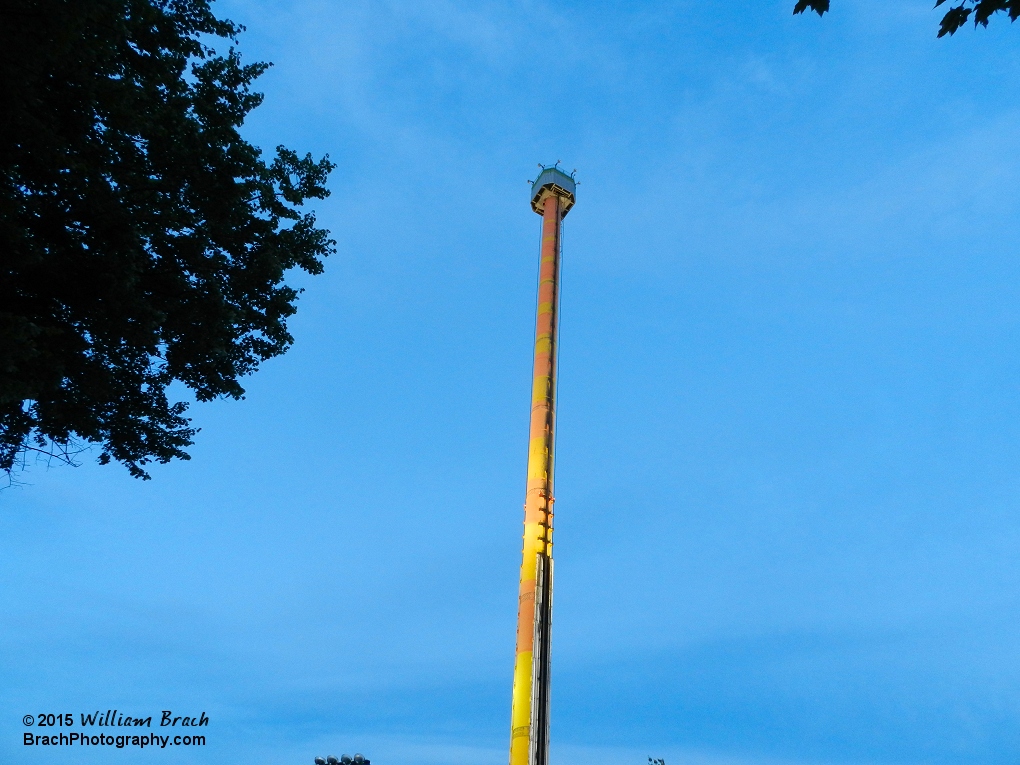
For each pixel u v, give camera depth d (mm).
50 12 19000
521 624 50906
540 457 56875
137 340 25109
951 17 12539
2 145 21578
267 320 30609
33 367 22297
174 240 26859
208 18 28250
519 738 46969
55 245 23734
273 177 30812
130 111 23469
